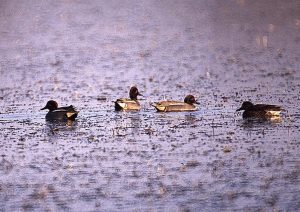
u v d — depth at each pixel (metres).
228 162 23.31
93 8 82.31
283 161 23.30
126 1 86.12
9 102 35.75
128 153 24.70
